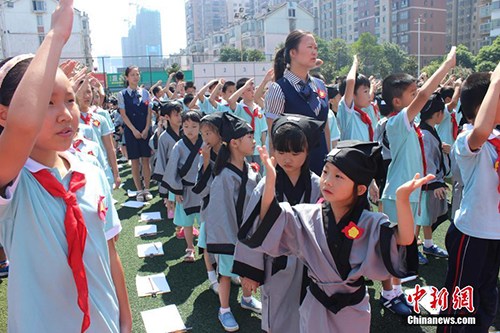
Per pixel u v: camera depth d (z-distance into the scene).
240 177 2.84
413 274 1.64
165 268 3.92
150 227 5.04
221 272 2.89
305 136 2.12
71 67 2.21
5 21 36.88
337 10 73.31
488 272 2.35
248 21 59.69
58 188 1.31
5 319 3.07
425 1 61.78
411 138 3.08
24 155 1.11
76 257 1.29
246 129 2.79
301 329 2.00
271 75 4.64
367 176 1.74
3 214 1.24
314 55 2.90
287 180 2.24
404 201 1.58
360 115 3.87
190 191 4.02
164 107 4.98
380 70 50.31
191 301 3.29
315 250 1.83
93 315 1.34
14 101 1.06
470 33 68.62
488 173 2.25
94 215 1.40
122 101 6.24
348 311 1.85
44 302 1.28
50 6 37.84
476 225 2.28
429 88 2.84
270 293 2.23
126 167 9.43
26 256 1.26
